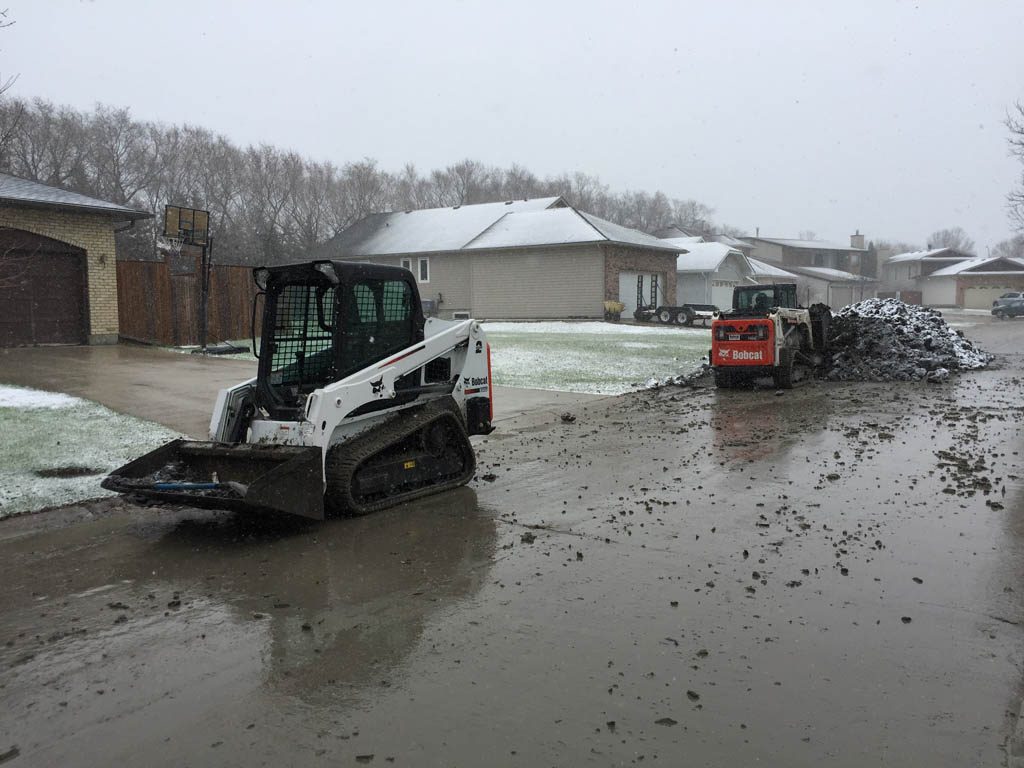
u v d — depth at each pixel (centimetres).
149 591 512
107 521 671
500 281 3997
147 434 952
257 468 639
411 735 334
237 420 696
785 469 825
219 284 2148
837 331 1791
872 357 1709
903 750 318
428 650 415
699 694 364
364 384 674
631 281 3997
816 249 7394
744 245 7050
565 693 367
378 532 633
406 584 515
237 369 1534
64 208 1845
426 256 4178
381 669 395
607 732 333
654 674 384
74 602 495
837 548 569
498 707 355
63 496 717
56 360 1619
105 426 991
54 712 360
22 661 412
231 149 4872
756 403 1330
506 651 412
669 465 858
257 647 424
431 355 750
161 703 366
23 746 333
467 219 4522
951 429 1033
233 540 619
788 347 1502
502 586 507
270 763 317
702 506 688
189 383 1342
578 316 3809
